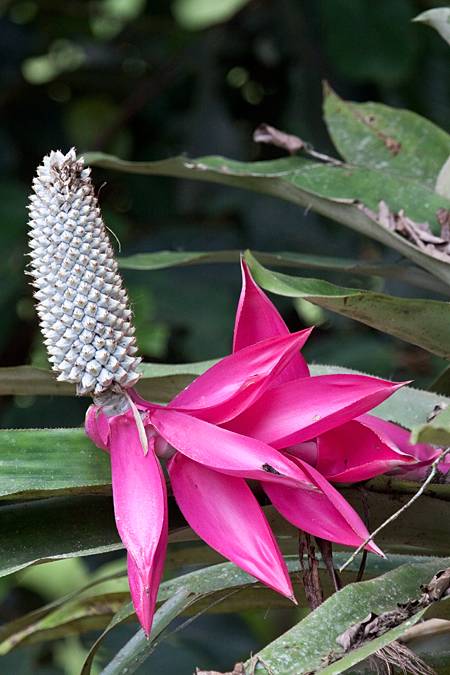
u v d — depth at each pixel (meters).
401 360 2.95
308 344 3.27
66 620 1.66
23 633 1.66
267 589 1.57
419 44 3.11
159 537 1.39
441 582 1.40
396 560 1.57
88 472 1.47
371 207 1.62
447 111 3.12
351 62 3.02
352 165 1.66
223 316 3.03
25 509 1.48
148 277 3.15
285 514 1.43
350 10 3.01
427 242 1.58
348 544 1.41
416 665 1.42
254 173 1.64
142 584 1.38
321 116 3.32
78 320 1.43
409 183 1.64
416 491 1.45
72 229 1.43
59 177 1.43
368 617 1.39
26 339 3.29
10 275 3.06
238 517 1.41
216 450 1.41
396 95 3.21
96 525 1.47
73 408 3.03
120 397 1.44
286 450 1.44
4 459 1.47
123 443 1.43
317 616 1.40
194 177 1.68
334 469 1.44
